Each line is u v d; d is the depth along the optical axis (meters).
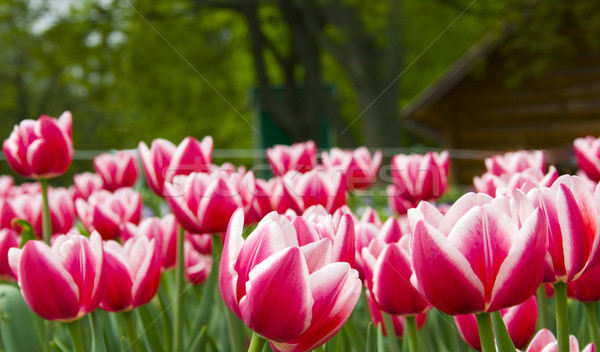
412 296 1.12
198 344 1.47
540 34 14.48
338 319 0.83
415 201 1.93
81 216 1.88
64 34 18.34
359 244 1.24
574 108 14.80
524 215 0.85
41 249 1.03
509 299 0.80
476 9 17.86
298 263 0.79
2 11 18.27
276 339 0.81
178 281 1.49
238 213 0.86
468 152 15.29
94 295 1.08
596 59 14.56
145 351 1.36
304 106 14.36
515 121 15.41
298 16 15.39
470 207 0.85
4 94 22.56
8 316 1.30
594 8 13.97
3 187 2.75
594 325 1.13
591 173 1.81
